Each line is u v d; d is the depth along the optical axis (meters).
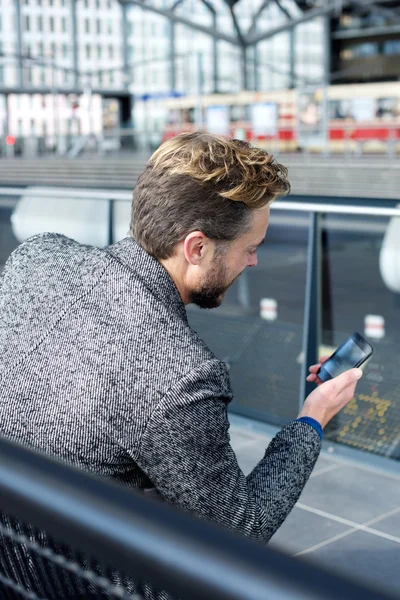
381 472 3.17
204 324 4.23
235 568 0.56
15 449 0.75
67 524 0.65
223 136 1.42
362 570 2.50
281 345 3.90
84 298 1.36
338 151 25.91
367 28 38.34
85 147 30.39
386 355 3.54
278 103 27.56
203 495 1.27
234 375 3.97
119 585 1.15
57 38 39.28
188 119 30.69
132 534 0.62
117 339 1.30
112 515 0.64
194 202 1.36
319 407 1.48
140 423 1.26
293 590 0.53
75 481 0.69
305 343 3.61
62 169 27.56
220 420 1.29
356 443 3.43
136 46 40.66
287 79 38.53
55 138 31.02
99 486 0.68
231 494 1.29
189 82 38.41
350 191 20.38
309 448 1.42
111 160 27.55
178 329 1.32
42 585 1.21
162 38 39.81
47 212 5.00
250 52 37.72
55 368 1.31
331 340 4.12
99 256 1.41
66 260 1.43
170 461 1.27
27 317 1.38
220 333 4.14
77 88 39.34
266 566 0.55
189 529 0.61
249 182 1.37
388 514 2.85
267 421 3.72
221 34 37.06
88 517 0.64
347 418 3.48
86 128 35.81
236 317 4.08
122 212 4.40
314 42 38.97
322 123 26.31
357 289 4.12
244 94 28.97
